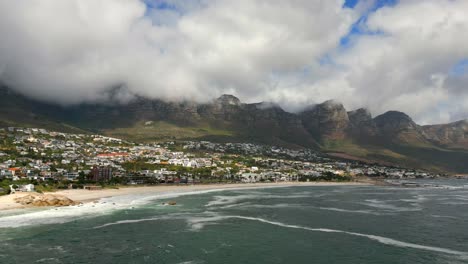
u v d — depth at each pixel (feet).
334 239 303.07
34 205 452.76
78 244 274.36
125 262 234.38
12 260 233.55
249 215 424.46
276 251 265.13
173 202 524.11
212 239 298.56
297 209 482.28
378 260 246.27
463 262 241.35
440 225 367.66
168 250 263.29
